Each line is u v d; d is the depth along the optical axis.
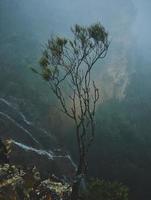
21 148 20.69
